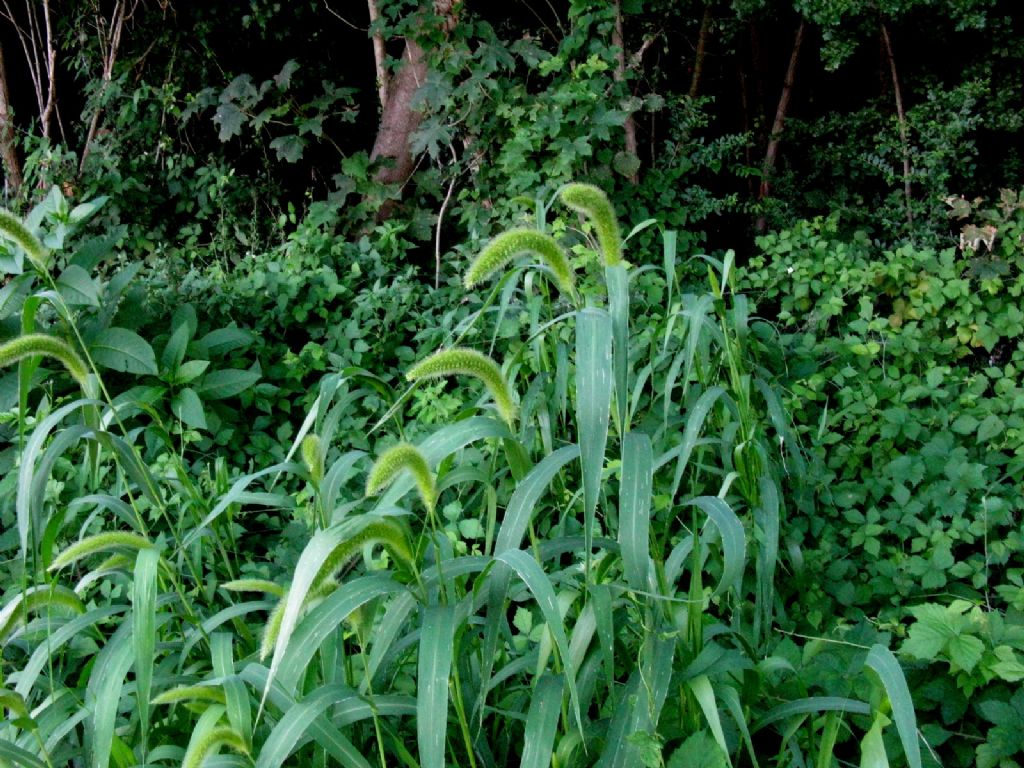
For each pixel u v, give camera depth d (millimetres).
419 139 5734
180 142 7637
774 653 2559
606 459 3170
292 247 5387
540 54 5680
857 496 3424
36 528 1864
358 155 6180
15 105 8828
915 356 4133
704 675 1891
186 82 7910
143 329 4348
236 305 4660
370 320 4590
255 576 3094
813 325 4430
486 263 1780
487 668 1725
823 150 6871
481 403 2682
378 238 6262
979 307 4422
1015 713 2309
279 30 7766
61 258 5301
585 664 1968
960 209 4723
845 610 3131
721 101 7969
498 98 5598
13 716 1996
